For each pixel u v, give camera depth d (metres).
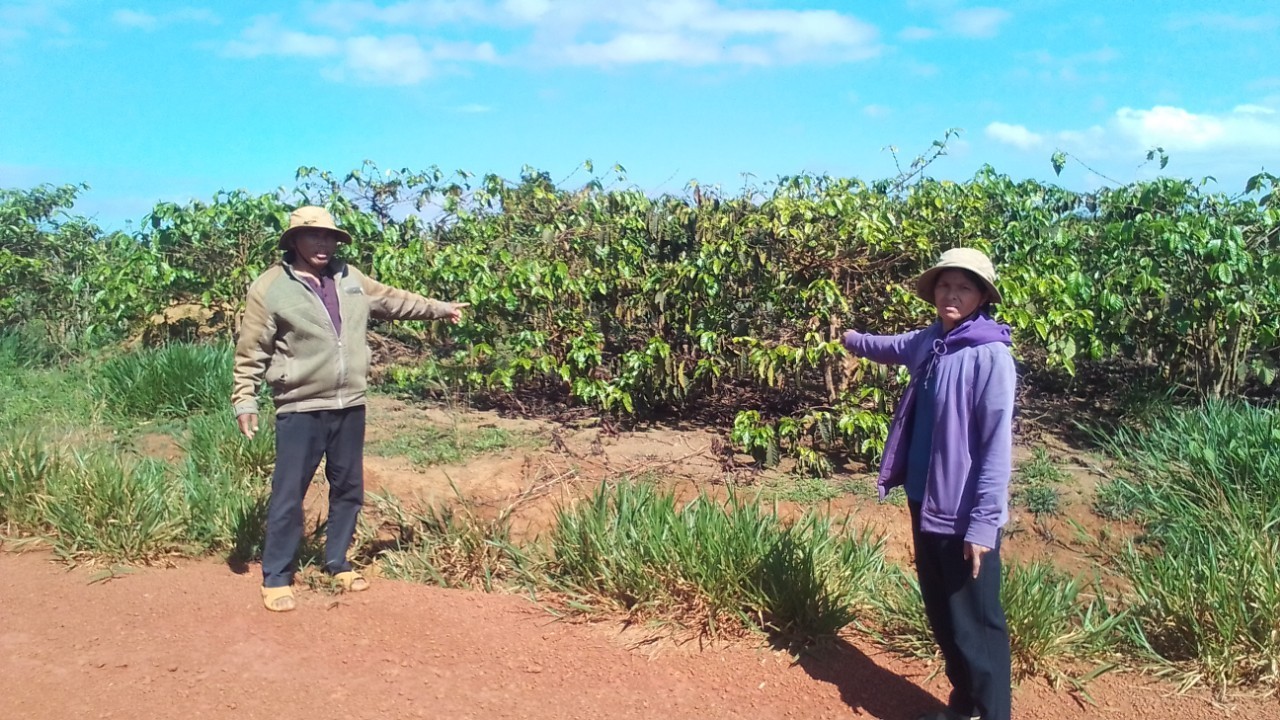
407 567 4.97
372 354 8.30
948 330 3.28
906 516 5.30
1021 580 4.09
